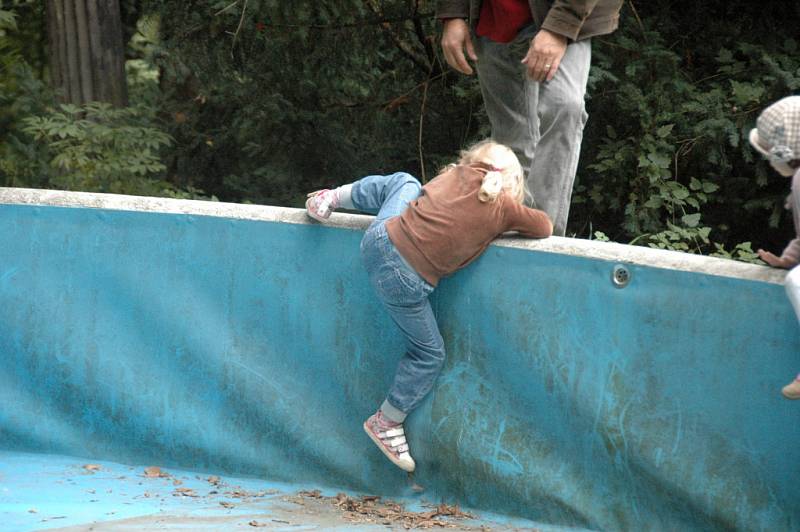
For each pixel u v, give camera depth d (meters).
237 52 15.63
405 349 8.28
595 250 7.54
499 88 9.77
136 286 9.10
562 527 7.76
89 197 9.20
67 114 18.08
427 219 7.55
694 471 7.29
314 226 8.53
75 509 7.41
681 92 12.67
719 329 7.17
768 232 13.73
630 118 12.96
